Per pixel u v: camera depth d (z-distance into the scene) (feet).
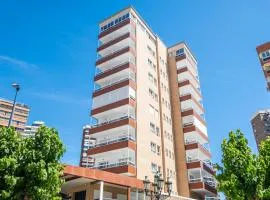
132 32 155.74
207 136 167.73
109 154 123.13
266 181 71.51
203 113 176.45
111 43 154.71
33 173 56.24
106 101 137.90
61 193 103.76
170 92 171.63
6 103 394.73
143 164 122.31
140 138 126.93
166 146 145.07
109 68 155.12
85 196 94.22
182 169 145.28
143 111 136.77
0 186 55.11
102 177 88.53
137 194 99.91
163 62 176.65
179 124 158.51
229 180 71.41
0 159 55.26
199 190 139.95
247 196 68.39
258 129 391.45
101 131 128.88
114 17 164.76
